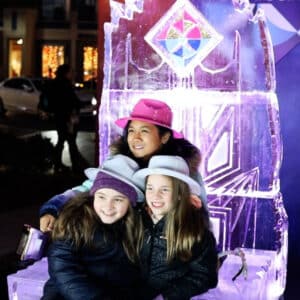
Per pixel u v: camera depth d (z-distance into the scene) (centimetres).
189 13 407
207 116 411
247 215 412
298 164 428
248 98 404
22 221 654
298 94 422
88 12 2797
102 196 281
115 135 423
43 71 2822
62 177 938
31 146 1012
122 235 286
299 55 419
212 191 414
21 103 1897
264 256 395
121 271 283
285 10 416
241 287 346
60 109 955
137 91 419
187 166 295
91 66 2803
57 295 287
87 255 282
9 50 2825
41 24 2805
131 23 417
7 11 2789
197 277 282
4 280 455
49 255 282
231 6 400
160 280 285
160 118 319
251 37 399
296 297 413
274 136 401
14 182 882
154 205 284
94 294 269
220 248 417
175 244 278
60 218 282
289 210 434
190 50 409
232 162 410
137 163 313
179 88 413
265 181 407
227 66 405
